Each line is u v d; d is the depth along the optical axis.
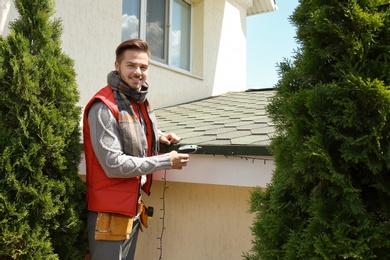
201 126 3.82
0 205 2.29
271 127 3.31
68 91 2.67
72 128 2.69
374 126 1.80
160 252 3.59
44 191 2.47
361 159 1.80
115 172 2.38
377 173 1.91
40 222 2.45
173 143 3.01
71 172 2.66
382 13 1.84
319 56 2.01
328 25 1.89
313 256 1.81
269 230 2.05
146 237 3.68
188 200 3.47
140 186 2.62
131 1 5.22
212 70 7.00
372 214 1.86
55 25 2.77
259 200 2.28
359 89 1.78
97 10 4.40
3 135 2.37
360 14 1.81
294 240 1.90
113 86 2.60
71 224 2.56
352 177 1.97
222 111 4.92
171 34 6.11
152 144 2.80
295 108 1.98
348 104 1.81
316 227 1.87
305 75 2.05
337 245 1.76
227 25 7.52
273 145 2.26
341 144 1.88
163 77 5.71
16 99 2.46
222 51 7.33
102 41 4.46
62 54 2.76
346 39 1.87
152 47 5.67
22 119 2.42
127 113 2.55
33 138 2.46
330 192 1.89
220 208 3.30
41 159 2.46
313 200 1.90
